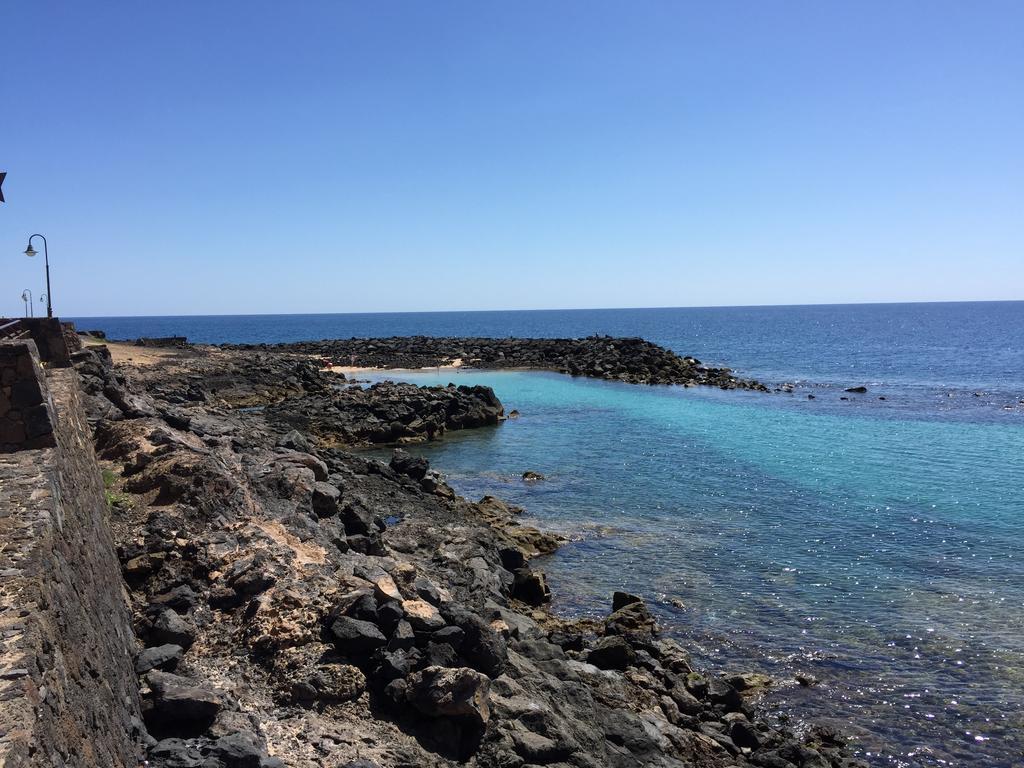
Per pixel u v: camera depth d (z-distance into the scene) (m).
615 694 13.80
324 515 18.75
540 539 24.17
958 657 17.16
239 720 9.82
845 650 17.53
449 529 22.19
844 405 55.81
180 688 9.75
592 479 33.12
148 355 56.25
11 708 4.61
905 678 16.34
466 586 17.42
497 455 38.31
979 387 67.94
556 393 61.91
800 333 171.38
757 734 14.03
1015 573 22.05
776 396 60.97
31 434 9.41
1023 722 14.73
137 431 18.56
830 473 34.09
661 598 20.33
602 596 20.52
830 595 20.55
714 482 32.50
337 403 45.91
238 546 14.33
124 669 9.08
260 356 61.81
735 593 20.70
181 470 16.02
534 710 11.55
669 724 13.78
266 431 30.98
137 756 8.12
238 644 11.80
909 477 33.38
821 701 15.53
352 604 12.40
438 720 10.78
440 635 12.09
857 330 182.25
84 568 8.28
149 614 12.00
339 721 10.54
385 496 26.48
